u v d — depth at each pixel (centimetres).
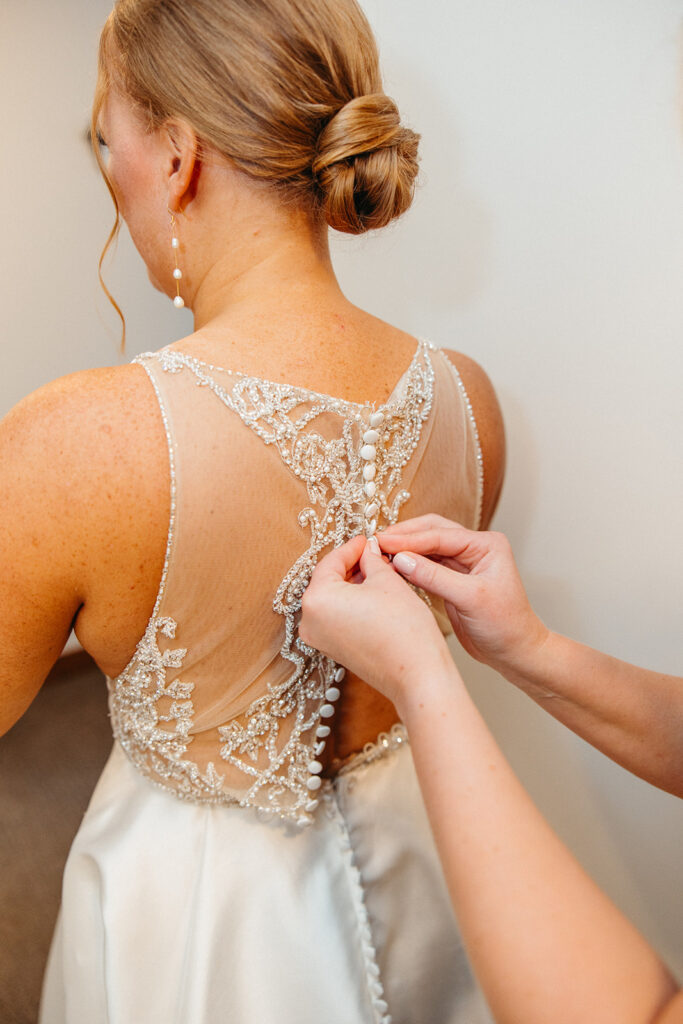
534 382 144
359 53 77
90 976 94
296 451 73
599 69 120
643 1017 43
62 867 198
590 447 140
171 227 83
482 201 140
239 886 89
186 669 79
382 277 159
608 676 81
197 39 71
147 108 76
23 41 224
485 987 46
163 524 68
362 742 99
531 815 50
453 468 91
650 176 120
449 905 103
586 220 129
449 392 89
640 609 141
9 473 66
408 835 101
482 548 81
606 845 156
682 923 149
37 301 250
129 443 66
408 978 98
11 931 180
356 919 94
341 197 74
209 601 74
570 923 45
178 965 88
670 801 145
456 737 53
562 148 127
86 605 73
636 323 128
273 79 71
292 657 82
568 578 150
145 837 91
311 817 91
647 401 131
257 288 78
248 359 73
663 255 122
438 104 140
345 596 66
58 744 241
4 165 232
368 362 80
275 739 86
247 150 73
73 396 66
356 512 80
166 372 69
